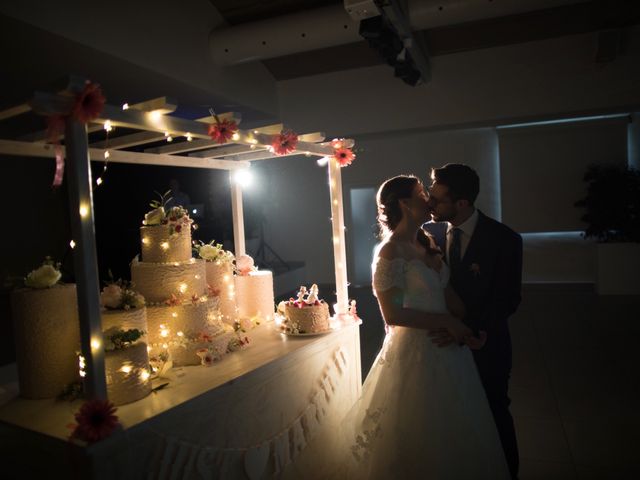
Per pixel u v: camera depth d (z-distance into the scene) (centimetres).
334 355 293
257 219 928
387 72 716
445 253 267
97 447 162
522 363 475
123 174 848
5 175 848
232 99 623
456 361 235
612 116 962
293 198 1003
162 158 305
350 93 736
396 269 233
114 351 193
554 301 739
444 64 689
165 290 248
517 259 252
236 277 333
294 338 282
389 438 230
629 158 998
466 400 230
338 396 290
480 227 254
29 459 183
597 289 774
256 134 252
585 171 988
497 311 253
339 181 324
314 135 310
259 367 232
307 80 750
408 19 493
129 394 193
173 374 226
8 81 491
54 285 221
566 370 448
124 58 441
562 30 622
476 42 651
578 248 1056
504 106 674
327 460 272
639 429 328
